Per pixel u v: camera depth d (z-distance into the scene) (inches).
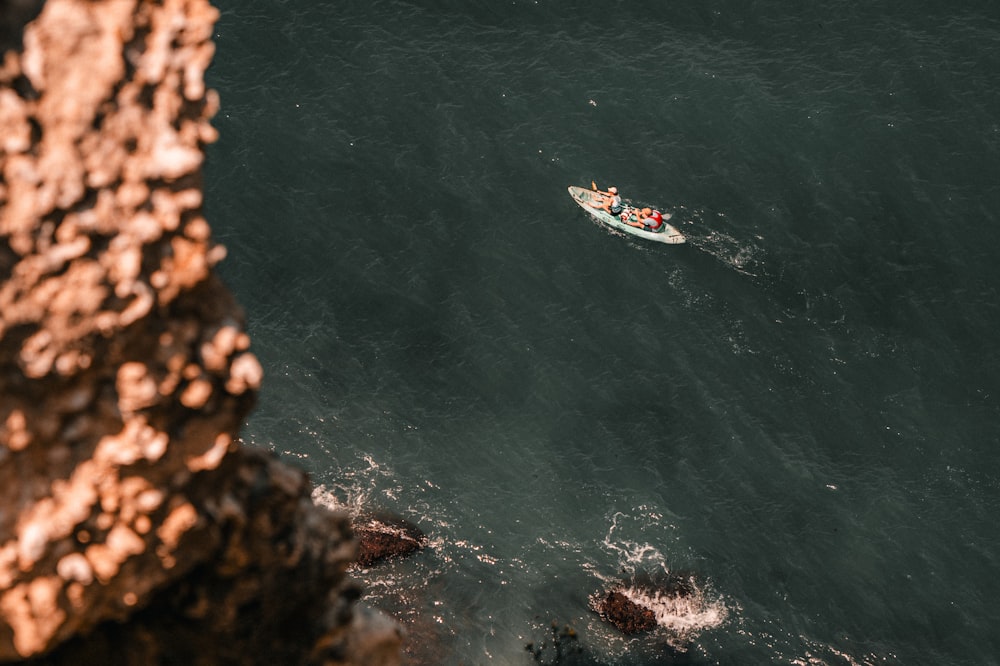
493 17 2908.5
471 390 2311.8
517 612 2042.3
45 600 460.1
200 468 491.2
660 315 2453.2
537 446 2246.6
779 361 2396.7
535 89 2785.4
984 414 2326.5
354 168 2608.3
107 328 440.8
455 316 2409.0
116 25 421.4
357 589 616.1
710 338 2425.0
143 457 464.4
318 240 2484.0
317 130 2657.5
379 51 2807.6
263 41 2797.7
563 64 2832.2
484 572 2087.8
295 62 2770.7
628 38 2893.7
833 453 2272.4
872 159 2699.3
